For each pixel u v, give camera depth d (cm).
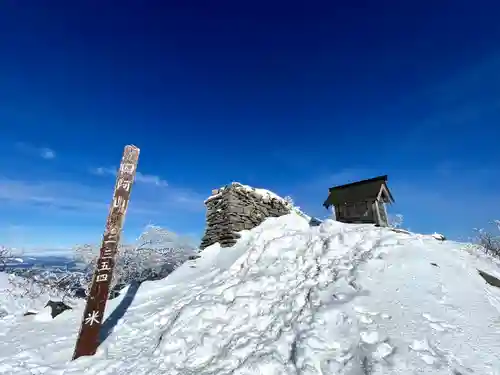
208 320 588
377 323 460
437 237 978
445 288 551
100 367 515
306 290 612
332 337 449
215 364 467
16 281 911
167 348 535
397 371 364
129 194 670
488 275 626
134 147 695
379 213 1228
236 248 1032
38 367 524
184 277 953
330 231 906
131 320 701
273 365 421
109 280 614
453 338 420
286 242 867
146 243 1302
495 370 361
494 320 466
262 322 557
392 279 580
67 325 727
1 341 640
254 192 1255
